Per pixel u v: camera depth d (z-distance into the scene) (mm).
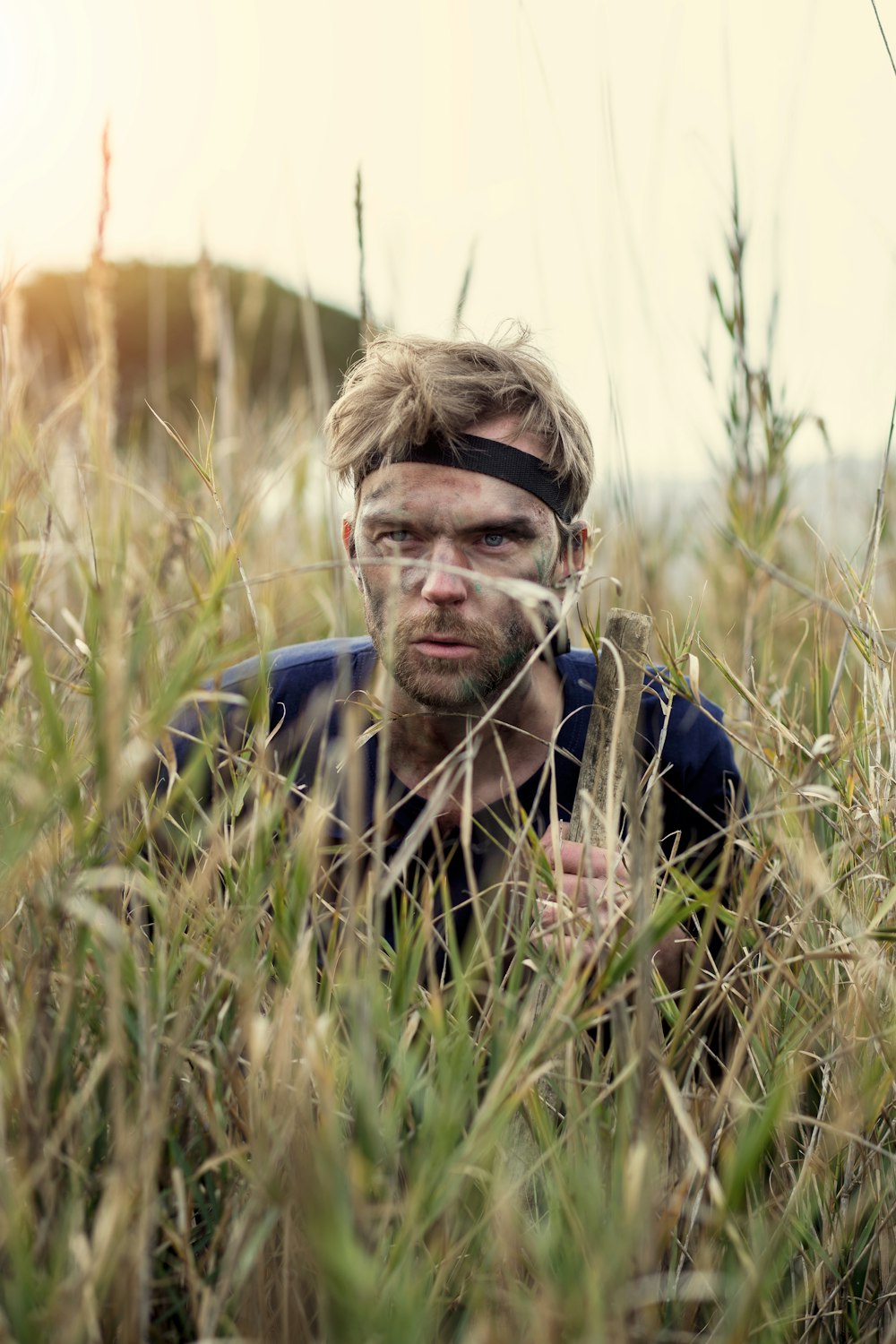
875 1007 1184
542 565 1463
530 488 1433
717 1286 1008
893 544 2188
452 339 1573
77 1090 1026
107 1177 957
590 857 1205
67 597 1750
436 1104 946
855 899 1317
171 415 3197
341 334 7684
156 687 1224
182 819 1322
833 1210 1169
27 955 1073
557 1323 812
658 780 1233
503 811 1527
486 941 1104
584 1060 1184
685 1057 1194
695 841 1705
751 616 1992
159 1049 990
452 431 1390
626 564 2350
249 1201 984
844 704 1734
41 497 1557
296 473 2564
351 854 1006
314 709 1659
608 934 1019
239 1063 1091
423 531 1424
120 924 1101
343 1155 935
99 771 900
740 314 2158
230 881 1127
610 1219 915
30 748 1052
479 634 1422
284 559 2564
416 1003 1121
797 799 1390
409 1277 852
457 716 1479
